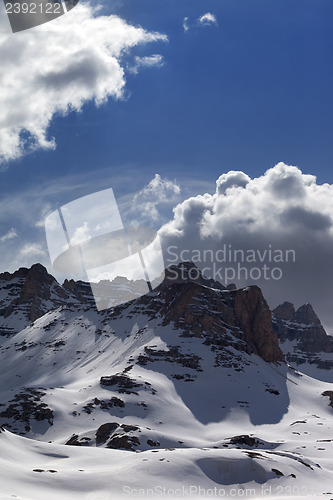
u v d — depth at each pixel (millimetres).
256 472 150375
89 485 129750
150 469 142625
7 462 141750
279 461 159375
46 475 132375
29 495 109312
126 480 133125
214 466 150875
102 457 168125
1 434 170500
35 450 170125
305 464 165250
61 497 115688
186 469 144375
